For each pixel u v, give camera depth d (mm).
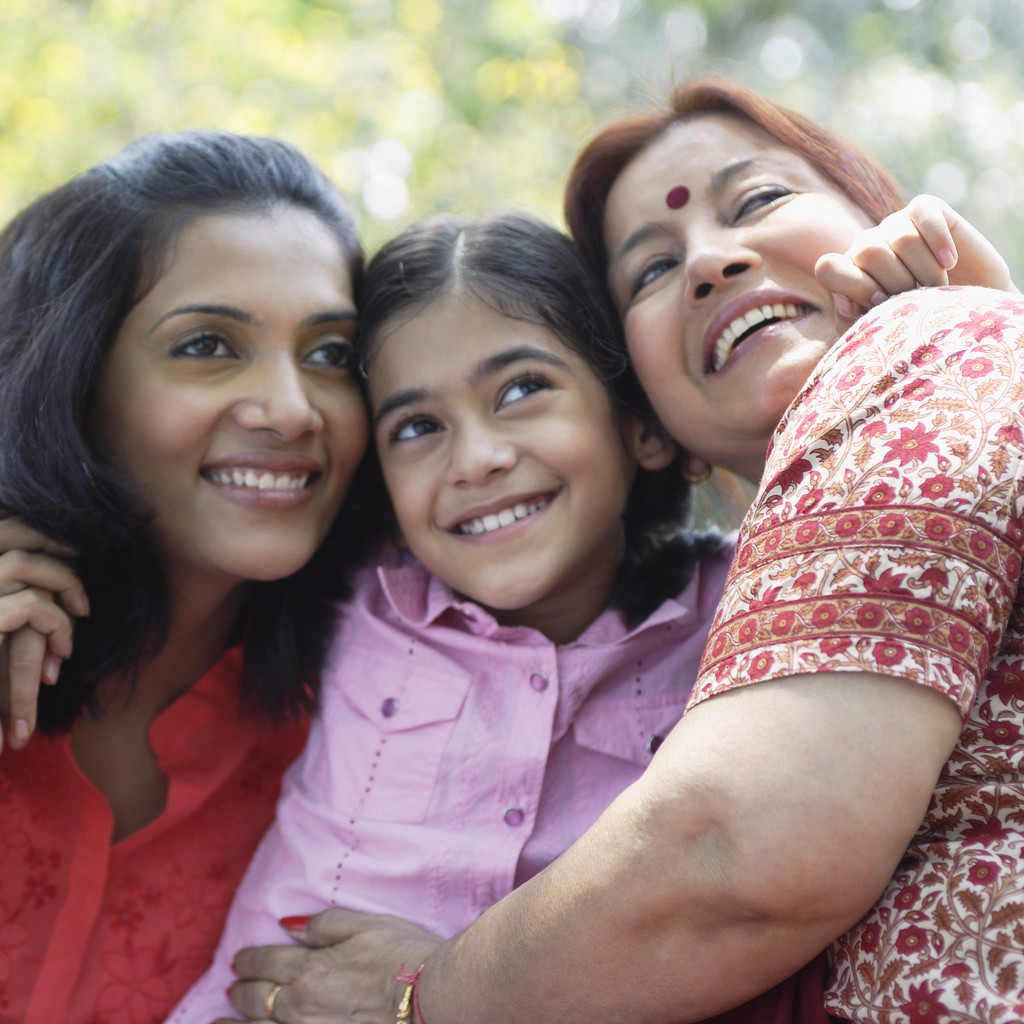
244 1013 1654
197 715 1909
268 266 1709
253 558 1740
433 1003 1330
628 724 1752
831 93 7973
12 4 5008
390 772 1754
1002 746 1146
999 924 1049
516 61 6668
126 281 1695
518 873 1658
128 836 1833
